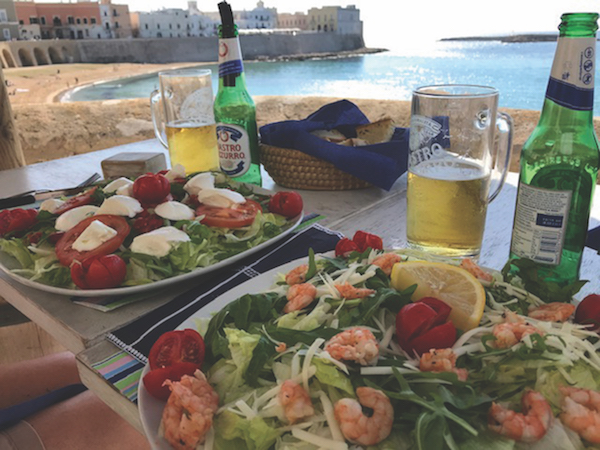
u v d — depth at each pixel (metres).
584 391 0.47
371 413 0.46
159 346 0.57
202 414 0.46
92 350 0.71
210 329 0.60
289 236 1.05
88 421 0.97
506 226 1.08
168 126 1.41
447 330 0.53
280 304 0.66
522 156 0.73
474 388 0.49
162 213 0.99
